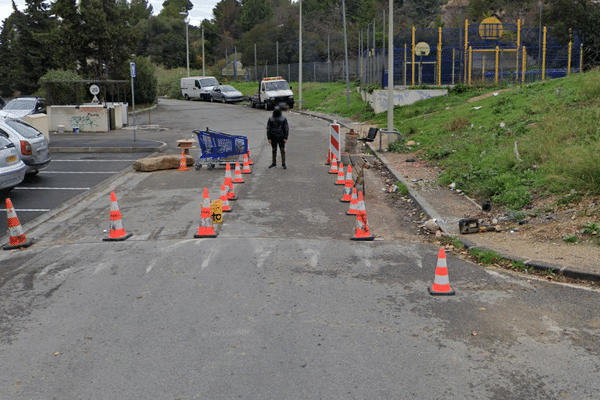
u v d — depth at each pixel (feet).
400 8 209.15
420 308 21.56
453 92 93.15
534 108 59.16
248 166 53.36
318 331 19.58
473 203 38.63
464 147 53.16
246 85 202.18
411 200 41.37
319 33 213.66
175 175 52.85
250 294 23.12
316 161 59.67
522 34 117.91
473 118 66.54
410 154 60.54
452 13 176.76
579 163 34.71
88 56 128.36
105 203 42.11
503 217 33.94
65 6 121.90
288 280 24.72
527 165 40.68
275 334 19.39
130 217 37.63
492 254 27.04
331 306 21.80
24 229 35.63
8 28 175.32
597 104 51.57
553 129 45.29
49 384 16.51
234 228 34.30
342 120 101.24
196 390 15.90
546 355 17.71
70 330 20.17
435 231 32.86
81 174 53.67
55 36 123.03
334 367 17.06
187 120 110.32
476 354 17.81
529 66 113.29
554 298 22.40
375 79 115.03
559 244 28.30
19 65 151.23
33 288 24.72
